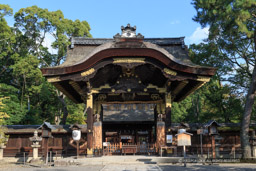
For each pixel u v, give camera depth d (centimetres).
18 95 4284
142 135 3300
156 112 2577
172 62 2031
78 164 1720
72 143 2388
